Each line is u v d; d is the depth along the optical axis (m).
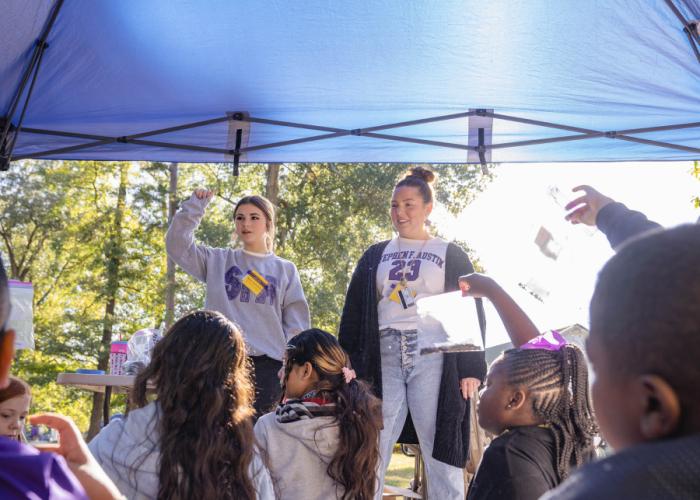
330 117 4.64
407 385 3.95
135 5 3.68
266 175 19.69
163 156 4.93
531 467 1.72
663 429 0.67
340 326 4.16
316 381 2.86
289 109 4.57
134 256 23.64
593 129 4.62
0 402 2.62
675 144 4.66
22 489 0.89
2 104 4.27
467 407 3.93
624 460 0.65
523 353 1.86
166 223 23.55
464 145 4.79
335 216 19.12
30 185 23.61
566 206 1.54
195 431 2.11
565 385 1.82
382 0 3.62
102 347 22.89
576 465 1.82
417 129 4.70
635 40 3.82
